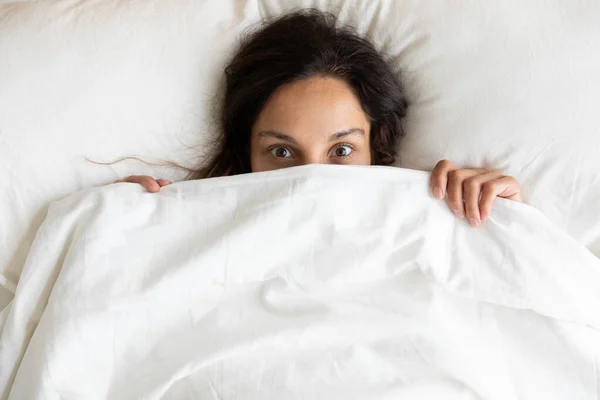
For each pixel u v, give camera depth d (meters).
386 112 0.92
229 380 0.78
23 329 0.81
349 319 0.80
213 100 0.94
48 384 0.74
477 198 0.81
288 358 0.80
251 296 0.82
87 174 0.90
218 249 0.78
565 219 0.87
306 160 0.88
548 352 0.82
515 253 0.79
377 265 0.80
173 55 0.92
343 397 0.77
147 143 0.92
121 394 0.79
